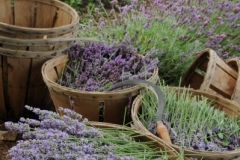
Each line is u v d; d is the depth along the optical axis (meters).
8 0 3.22
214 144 2.23
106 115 2.57
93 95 2.44
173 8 4.00
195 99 2.57
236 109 2.59
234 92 2.88
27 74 2.87
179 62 3.61
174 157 1.92
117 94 2.47
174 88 2.70
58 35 2.80
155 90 2.46
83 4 5.34
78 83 2.74
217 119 2.44
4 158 2.69
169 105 2.50
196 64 3.27
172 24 3.74
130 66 2.89
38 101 3.11
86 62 2.90
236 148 2.22
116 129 2.09
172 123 2.40
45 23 3.34
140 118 2.45
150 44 3.62
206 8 4.29
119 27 3.83
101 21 3.97
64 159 1.77
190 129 2.28
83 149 1.83
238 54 4.15
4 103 3.04
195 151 2.00
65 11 3.18
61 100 2.57
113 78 2.75
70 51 2.95
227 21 4.25
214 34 4.03
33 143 1.79
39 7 3.29
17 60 2.77
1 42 2.69
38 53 2.75
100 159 1.81
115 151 1.89
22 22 3.34
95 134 1.93
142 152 1.94
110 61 2.83
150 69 2.80
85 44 3.08
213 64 2.90
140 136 2.08
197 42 3.75
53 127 1.95
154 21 3.90
